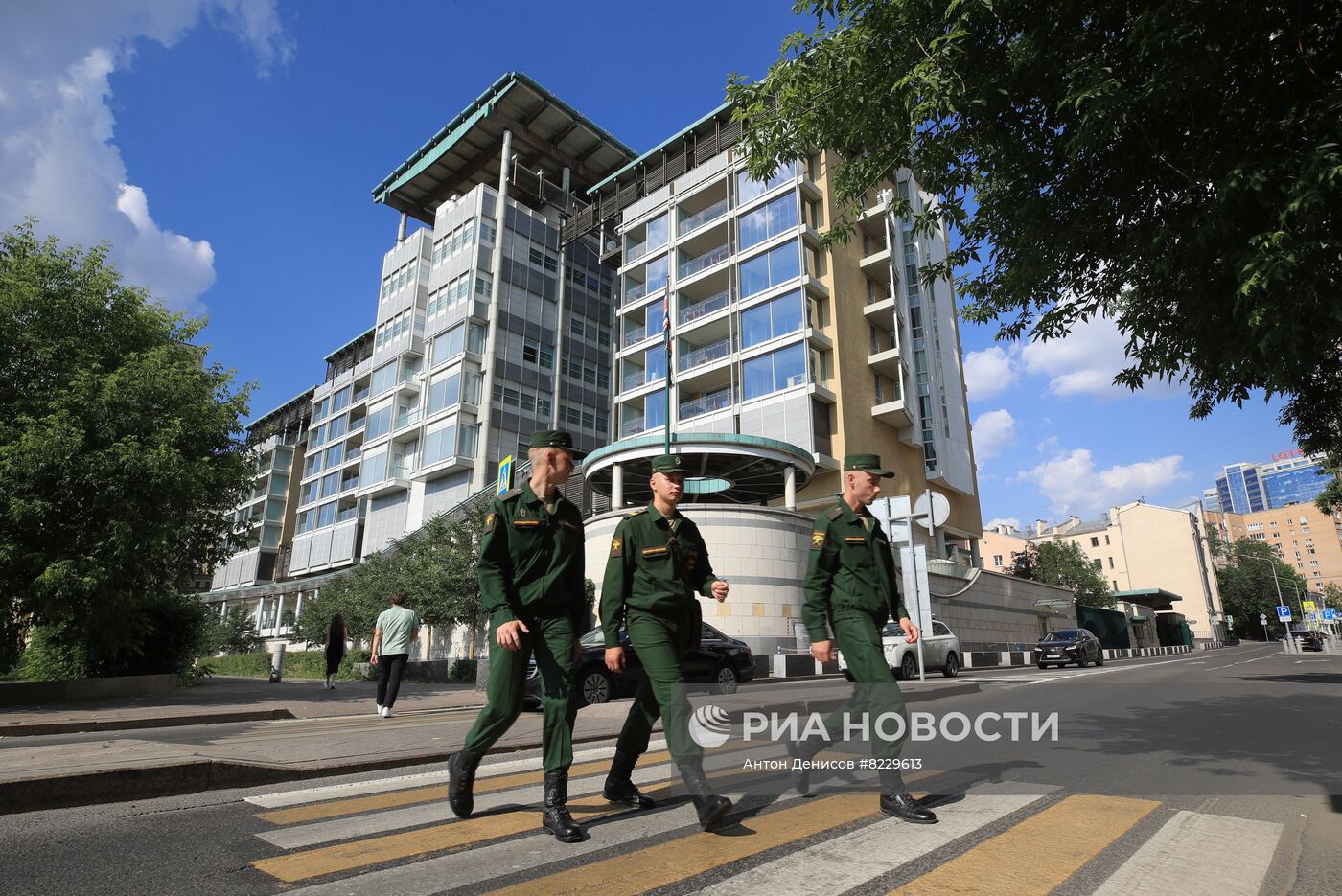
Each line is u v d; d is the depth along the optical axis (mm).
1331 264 4312
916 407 40969
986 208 6438
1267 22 4422
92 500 13281
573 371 53281
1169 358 6031
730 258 38656
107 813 4125
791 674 19938
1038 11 5156
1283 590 92875
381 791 4648
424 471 48312
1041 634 39844
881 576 4004
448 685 22000
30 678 16281
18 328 13836
